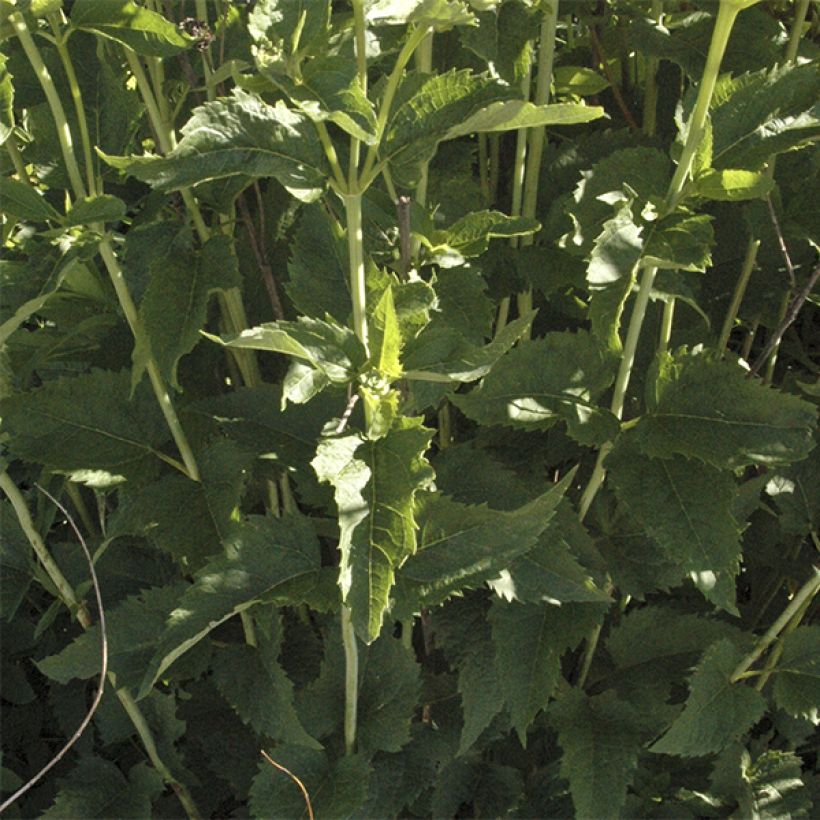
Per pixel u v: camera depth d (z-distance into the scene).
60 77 1.49
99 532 2.05
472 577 1.30
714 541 1.36
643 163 1.44
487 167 1.90
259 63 1.00
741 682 1.69
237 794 1.85
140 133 1.76
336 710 1.65
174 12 1.67
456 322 1.44
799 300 1.61
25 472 1.71
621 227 1.25
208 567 1.36
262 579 1.38
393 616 1.30
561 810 1.80
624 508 1.63
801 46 1.73
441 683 1.80
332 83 1.00
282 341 1.03
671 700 1.85
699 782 1.82
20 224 1.56
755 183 1.21
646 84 1.96
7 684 2.01
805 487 1.71
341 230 1.36
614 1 1.72
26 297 1.43
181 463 1.63
